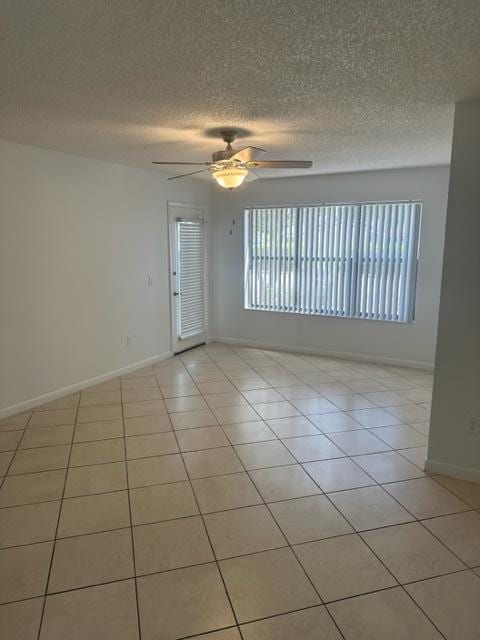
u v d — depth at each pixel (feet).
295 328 19.85
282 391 14.79
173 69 6.87
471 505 8.45
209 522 7.86
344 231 18.04
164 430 11.63
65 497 8.56
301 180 18.48
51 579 6.52
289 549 7.20
